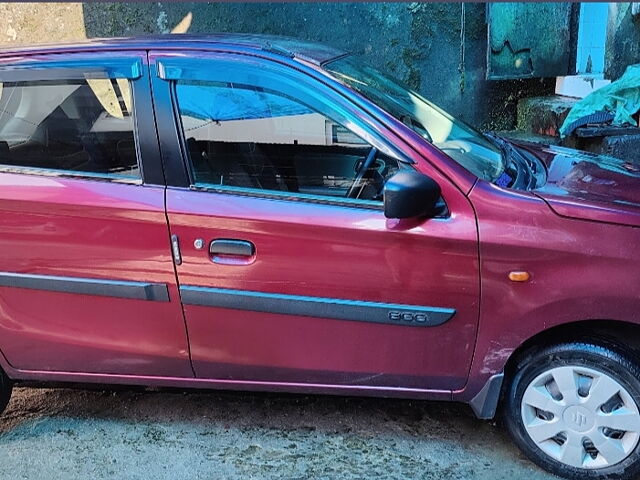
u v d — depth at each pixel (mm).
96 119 2691
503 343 2545
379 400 3283
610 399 2500
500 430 3010
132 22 6402
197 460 2873
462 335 2572
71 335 2822
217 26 6414
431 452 2875
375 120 2570
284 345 2705
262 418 3172
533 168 2965
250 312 2660
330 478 2727
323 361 2709
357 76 2834
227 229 2576
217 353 2762
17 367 2939
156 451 2943
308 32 6395
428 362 2643
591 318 2445
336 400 3295
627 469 2527
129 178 2666
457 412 3166
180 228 2598
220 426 3117
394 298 2559
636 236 2377
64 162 2721
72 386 3494
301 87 2607
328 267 2557
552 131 6203
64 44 2811
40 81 2713
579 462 2596
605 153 5438
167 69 2645
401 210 2379
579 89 6496
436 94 6691
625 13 5945
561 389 2555
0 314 2824
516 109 6887
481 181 2521
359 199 2561
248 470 2793
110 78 2668
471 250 2461
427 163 2523
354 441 2971
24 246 2713
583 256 2400
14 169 2736
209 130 2635
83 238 2666
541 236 2422
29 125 2740
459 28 6539
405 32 6469
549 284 2439
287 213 2551
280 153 2617
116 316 2758
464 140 2904
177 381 2869
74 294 2744
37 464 2871
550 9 6391
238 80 2631
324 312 2602
